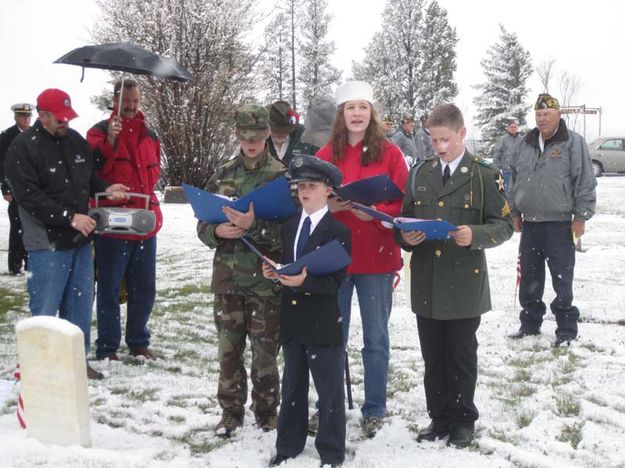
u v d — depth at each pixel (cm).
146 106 2425
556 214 651
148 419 479
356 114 462
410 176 445
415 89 4850
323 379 397
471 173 421
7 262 1177
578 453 415
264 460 411
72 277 564
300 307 396
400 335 710
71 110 536
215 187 466
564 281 659
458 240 399
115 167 604
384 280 468
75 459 402
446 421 441
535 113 657
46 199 527
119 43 611
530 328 690
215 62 2438
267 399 457
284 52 5106
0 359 609
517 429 456
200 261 1219
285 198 411
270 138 594
